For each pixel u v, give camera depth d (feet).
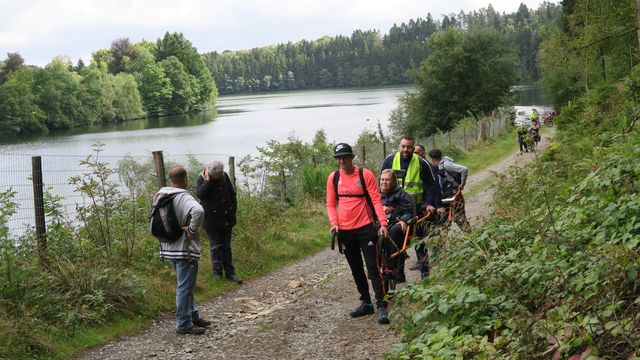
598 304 13.19
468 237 20.24
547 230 17.87
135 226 30.30
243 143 183.21
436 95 170.09
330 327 22.58
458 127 124.36
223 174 31.12
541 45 154.81
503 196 30.14
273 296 29.43
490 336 15.78
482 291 16.70
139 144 197.67
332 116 286.87
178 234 22.80
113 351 21.63
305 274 33.86
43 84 334.03
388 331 18.88
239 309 27.14
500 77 168.35
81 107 347.97
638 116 36.88
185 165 46.14
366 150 81.25
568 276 15.10
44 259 25.03
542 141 114.21
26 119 302.86
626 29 71.87
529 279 15.69
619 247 15.16
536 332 13.00
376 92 586.04
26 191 33.65
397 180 26.32
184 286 23.16
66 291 23.99
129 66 472.44
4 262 22.89
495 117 150.30
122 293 24.79
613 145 31.65
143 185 36.14
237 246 35.68
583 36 77.30
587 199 20.40
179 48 496.23
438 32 177.17
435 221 26.23
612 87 59.98
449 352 14.14
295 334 22.11
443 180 29.89
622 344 12.21
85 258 26.35
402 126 175.42
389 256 22.90
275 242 38.93
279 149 57.31
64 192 35.22
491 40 170.19
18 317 21.27
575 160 33.63
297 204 50.88
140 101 406.00
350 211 22.63
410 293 17.17
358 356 19.03
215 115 383.24
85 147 192.34
